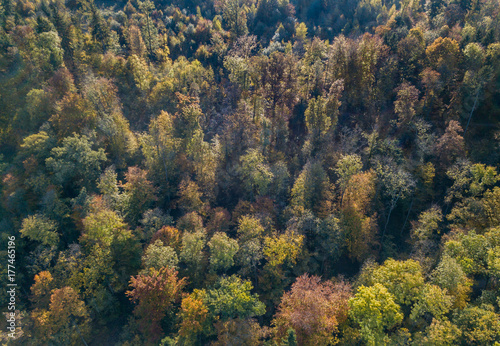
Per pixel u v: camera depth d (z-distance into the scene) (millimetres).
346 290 54031
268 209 68750
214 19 157375
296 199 69250
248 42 121875
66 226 67000
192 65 110562
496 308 49375
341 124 87750
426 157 74875
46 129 76000
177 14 158500
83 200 64312
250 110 91125
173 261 57844
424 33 106562
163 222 67500
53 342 51750
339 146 79750
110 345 57719
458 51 88812
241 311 52219
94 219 59562
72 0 147625
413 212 73312
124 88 97938
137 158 82500
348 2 167500
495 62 82125
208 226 68062
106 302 58094
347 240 65875
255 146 81750
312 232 67000
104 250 59438
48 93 81688
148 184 71438
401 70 90500
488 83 80375
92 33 113188
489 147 75125
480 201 61438
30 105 79000
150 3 146000
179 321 56094
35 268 59406
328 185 70312
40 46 93688
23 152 73312
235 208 72000
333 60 94500
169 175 79375
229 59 105188
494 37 91812
